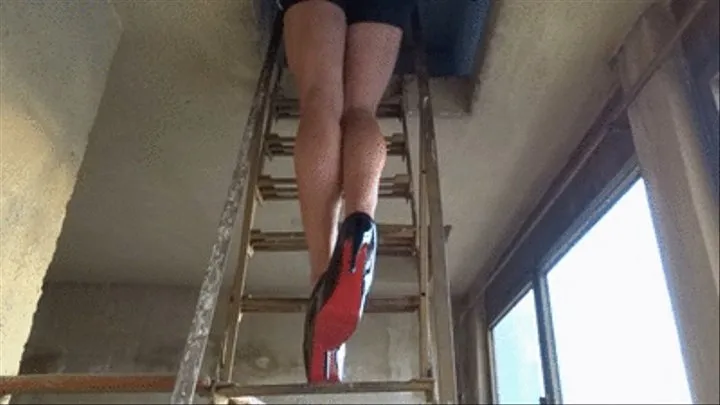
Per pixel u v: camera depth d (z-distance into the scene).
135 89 2.42
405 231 1.90
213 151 2.74
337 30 1.86
